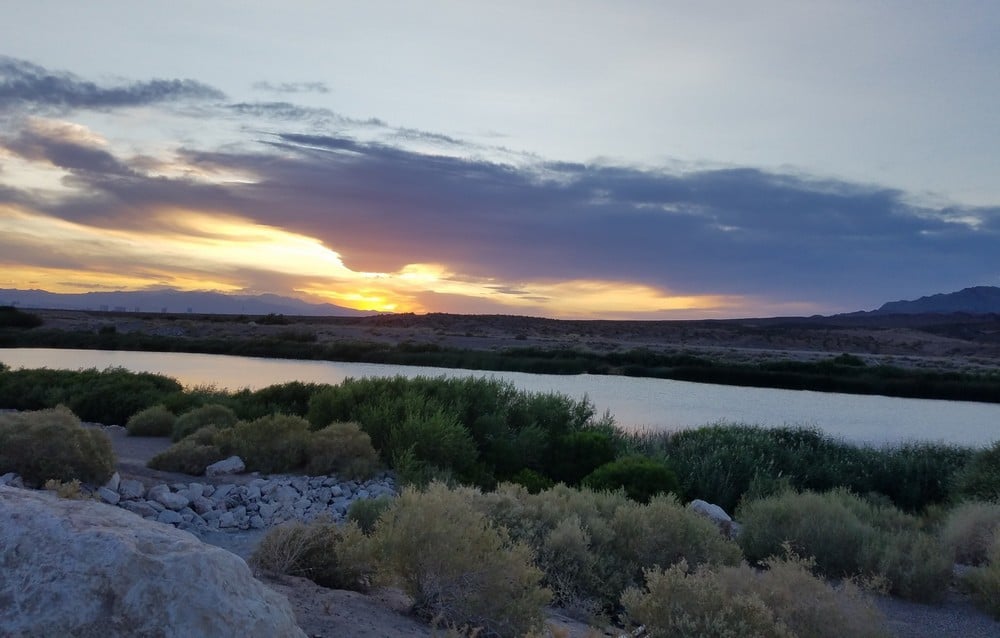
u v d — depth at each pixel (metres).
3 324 86.75
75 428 10.52
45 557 3.31
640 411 33.81
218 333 93.44
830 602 5.74
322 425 16.97
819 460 17.95
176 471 13.19
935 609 8.06
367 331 104.44
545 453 16.30
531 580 5.90
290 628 3.62
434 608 5.87
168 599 3.25
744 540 9.78
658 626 5.40
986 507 10.84
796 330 131.88
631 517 8.41
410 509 6.09
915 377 57.09
